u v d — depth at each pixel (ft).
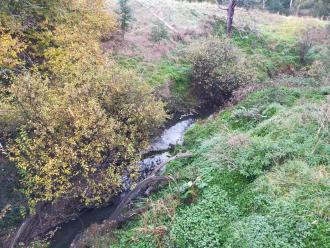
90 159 38.19
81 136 37.22
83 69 45.98
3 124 38.06
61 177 35.70
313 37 89.04
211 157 40.29
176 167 43.88
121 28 74.64
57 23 55.36
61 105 38.04
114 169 39.09
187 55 72.18
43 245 38.04
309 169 32.32
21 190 37.78
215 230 31.19
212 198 34.27
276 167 34.12
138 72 67.36
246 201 32.35
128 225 37.96
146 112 43.83
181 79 69.82
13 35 53.06
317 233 26.63
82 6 57.98
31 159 36.14
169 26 85.81
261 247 26.84
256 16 102.83
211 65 67.21
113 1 85.61
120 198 43.57
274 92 54.13
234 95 63.21
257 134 42.57
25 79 38.50
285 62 83.25
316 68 65.98
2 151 37.35
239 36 90.07
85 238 37.60
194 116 65.00
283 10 130.82
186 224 32.81
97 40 62.08
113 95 42.52
